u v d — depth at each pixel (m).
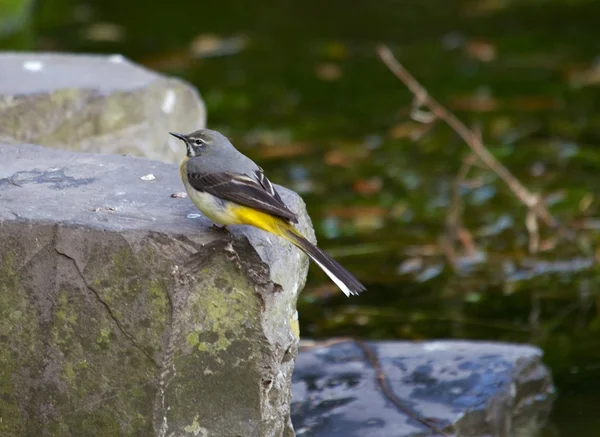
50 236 7.41
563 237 14.27
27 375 7.64
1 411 7.75
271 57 23.09
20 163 8.83
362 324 11.88
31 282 7.51
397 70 14.45
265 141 18.05
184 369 7.41
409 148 17.94
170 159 12.54
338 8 27.05
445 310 12.33
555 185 16.17
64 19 25.05
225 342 7.41
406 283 13.01
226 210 7.25
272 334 7.46
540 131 18.64
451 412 9.41
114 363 7.46
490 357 10.27
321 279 13.16
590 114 19.50
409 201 15.64
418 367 10.10
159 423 7.45
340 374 9.98
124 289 7.36
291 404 9.48
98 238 7.32
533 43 23.97
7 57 13.05
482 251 13.93
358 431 9.13
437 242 14.18
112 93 11.71
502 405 9.76
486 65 22.45
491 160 14.30
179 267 7.25
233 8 26.89
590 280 13.11
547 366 10.98
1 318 7.60
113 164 8.86
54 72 12.39
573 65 22.34
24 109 11.29
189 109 12.87
